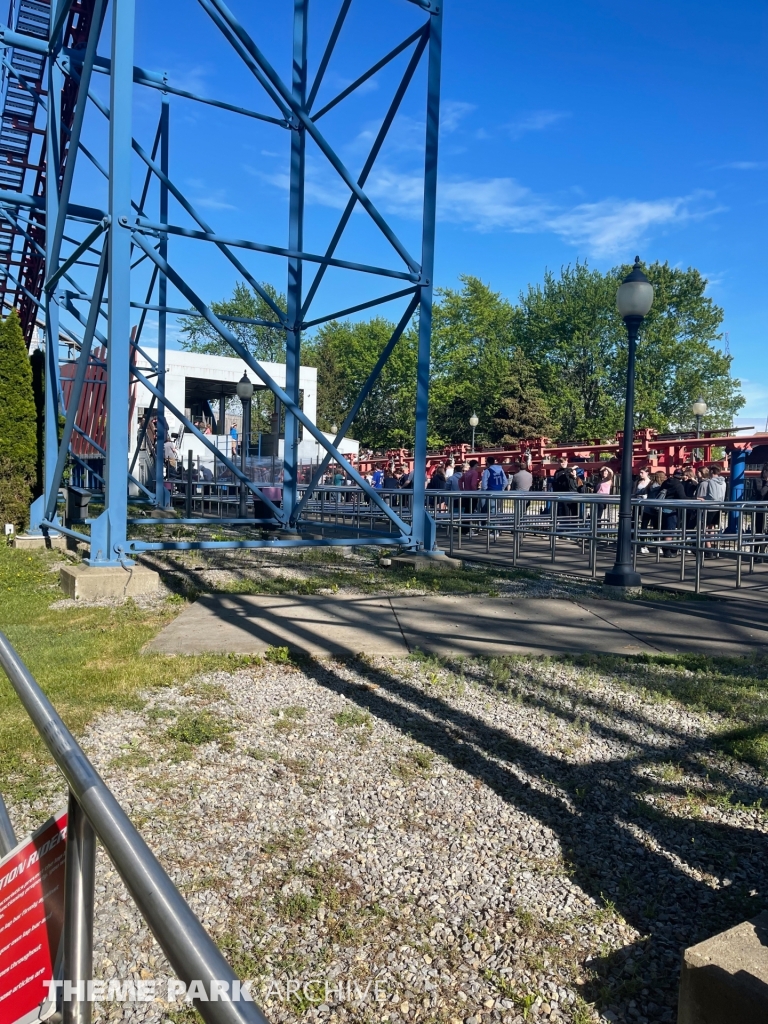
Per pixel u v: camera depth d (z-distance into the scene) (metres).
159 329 15.27
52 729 1.28
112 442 7.97
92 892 1.20
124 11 7.34
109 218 7.60
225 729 4.11
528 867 2.87
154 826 3.09
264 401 51.72
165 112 14.09
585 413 65.94
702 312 62.47
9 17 12.01
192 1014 2.12
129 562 8.09
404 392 66.56
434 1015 2.14
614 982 2.26
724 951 1.86
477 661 5.57
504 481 17.72
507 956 2.38
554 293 67.81
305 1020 2.12
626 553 9.16
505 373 65.56
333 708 4.54
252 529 13.86
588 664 5.55
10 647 1.78
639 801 3.39
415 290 9.80
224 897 2.65
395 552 10.45
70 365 20.86
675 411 62.88
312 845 2.99
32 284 16.95
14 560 10.23
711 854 2.96
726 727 4.29
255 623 6.60
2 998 1.37
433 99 9.47
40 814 3.10
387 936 2.47
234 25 8.40
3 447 13.92
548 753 3.92
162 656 5.48
